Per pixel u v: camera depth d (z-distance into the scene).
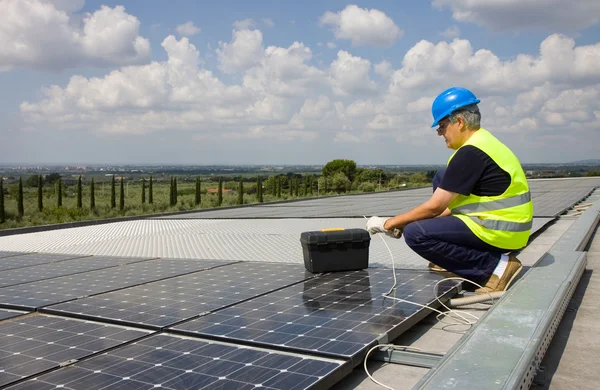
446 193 4.49
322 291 4.53
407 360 3.06
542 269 4.47
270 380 2.47
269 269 5.95
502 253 4.66
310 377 2.50
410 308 3.80
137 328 3.57
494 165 4.43
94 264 6.83
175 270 6.08
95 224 15.91
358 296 4.27
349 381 2.85
